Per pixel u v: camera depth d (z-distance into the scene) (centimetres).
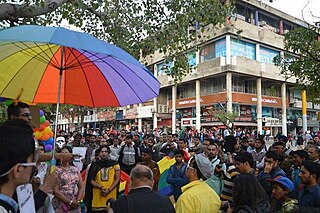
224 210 378
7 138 152
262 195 289
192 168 381
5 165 149
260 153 811
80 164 699
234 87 3484
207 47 3575
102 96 388
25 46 317
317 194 388
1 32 234
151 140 1246
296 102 4109
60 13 711
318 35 808
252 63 3450
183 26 796
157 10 827
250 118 3609
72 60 347
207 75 3475
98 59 334
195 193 354
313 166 402
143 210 272
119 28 809
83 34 246
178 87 4166
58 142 1073
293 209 181
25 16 502
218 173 500
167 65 1013
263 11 3859
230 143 769
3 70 345
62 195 481
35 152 173
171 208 287
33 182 239
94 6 541
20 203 171
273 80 3719
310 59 791
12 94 361
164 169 784
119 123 5153
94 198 596
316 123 4447
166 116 4322
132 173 304
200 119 3716
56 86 388
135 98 376
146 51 867
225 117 2989
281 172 477
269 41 3666
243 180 293
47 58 343
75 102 403
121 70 344
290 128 4231
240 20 3450
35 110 343
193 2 771
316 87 793
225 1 840
